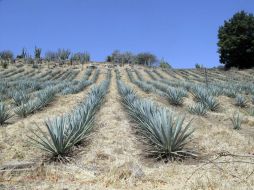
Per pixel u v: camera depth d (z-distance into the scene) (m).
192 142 10.07
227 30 70.75
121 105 19.34
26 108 16.66
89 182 6.68
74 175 7.12
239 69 68.62
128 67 81.19
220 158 8.27
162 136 8.38
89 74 59.34
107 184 6.51
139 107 12.41
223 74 62.94
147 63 102.81
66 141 8.54
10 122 14.78
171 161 8.28
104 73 63.50
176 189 6.20
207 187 6.22
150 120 9.12
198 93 23.25
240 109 22.02
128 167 7.29
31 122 13.86
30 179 6.84
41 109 18.42
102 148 9.27
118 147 9.37
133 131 11.62
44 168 7.36
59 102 21.11
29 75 56.72
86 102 16.45
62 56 86.62
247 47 67.88
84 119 10.70
